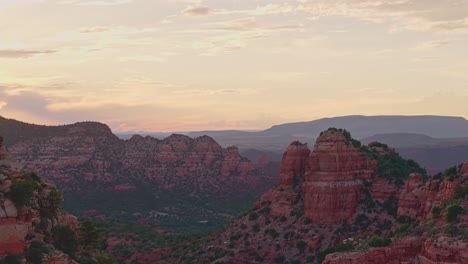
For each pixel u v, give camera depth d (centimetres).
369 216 12319
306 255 12088
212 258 13038
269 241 12862
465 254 6944
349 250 8644
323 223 12594
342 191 12694
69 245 6531
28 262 5756
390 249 7950
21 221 5906
